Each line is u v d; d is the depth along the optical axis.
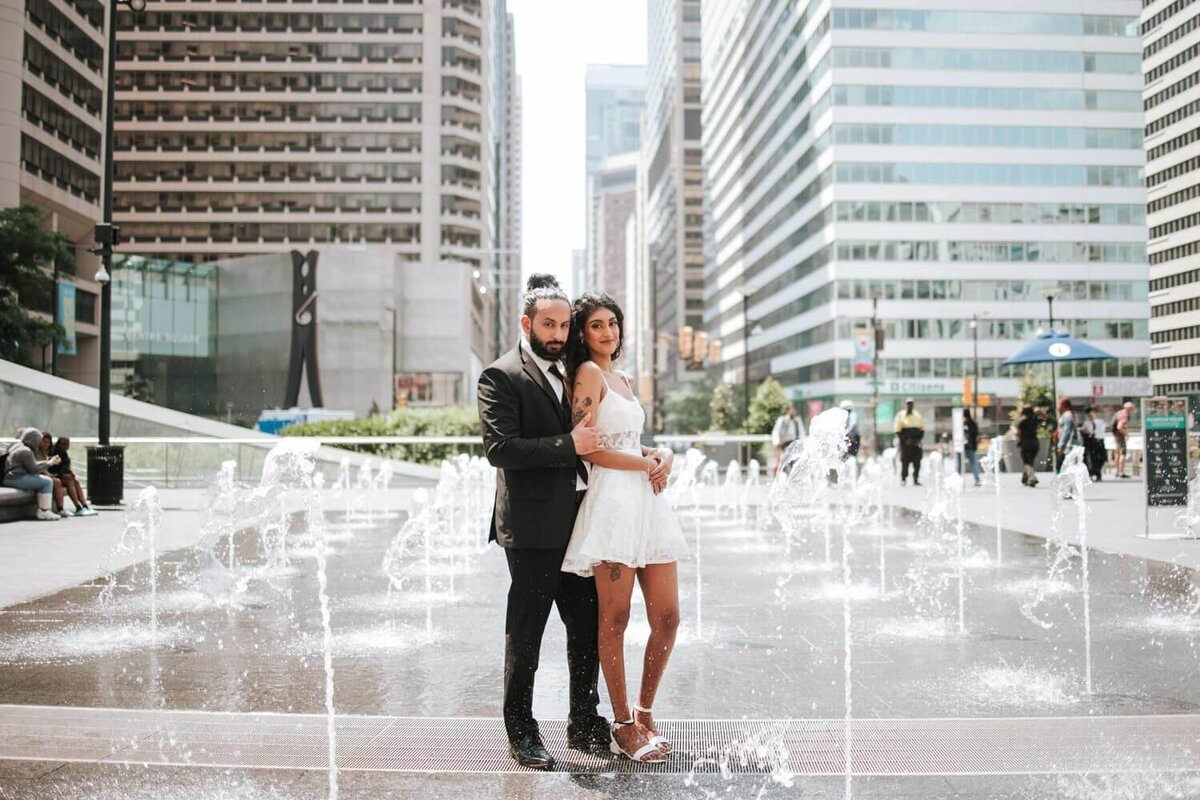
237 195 75.38
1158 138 84.62
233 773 3.60
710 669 5.30
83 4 55.28
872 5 67.75
